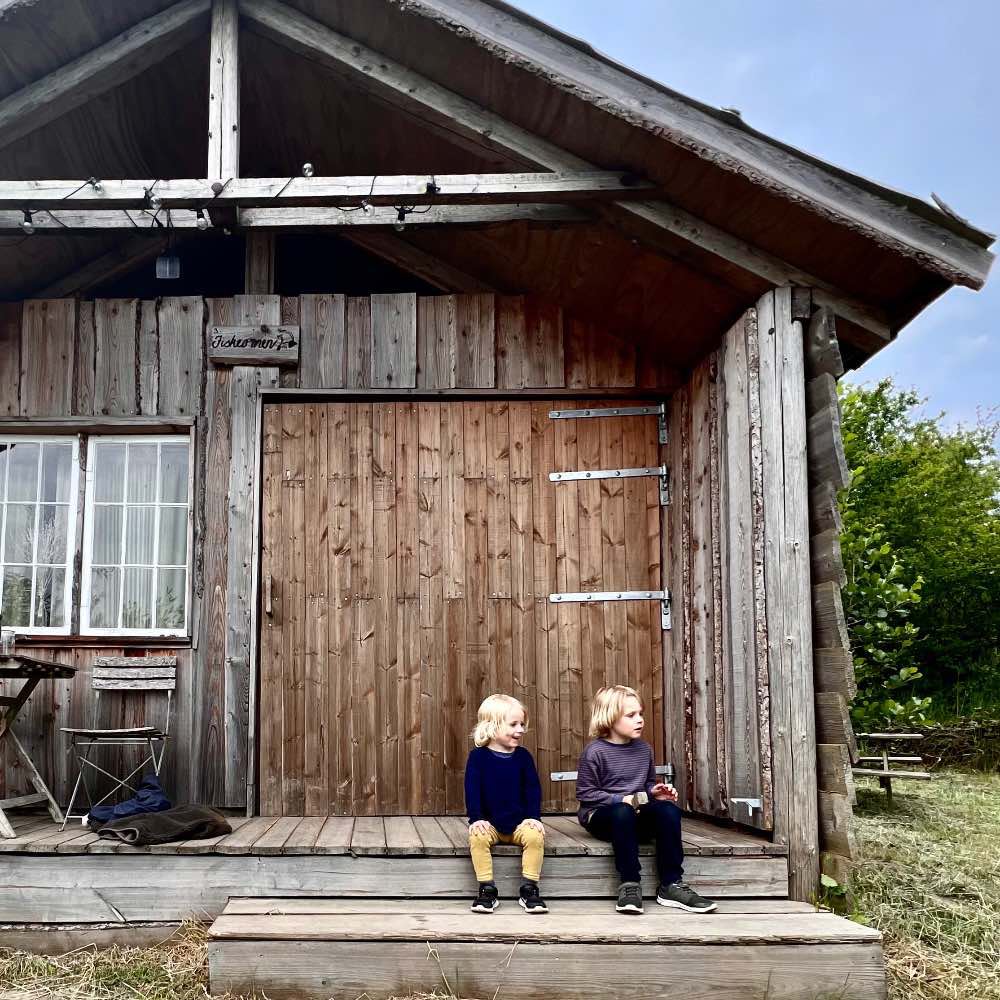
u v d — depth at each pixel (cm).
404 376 451
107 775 401
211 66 367
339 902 331
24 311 454
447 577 447
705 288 389
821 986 289
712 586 407
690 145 325
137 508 456
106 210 371
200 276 541
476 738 352
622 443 462
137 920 334
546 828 384
